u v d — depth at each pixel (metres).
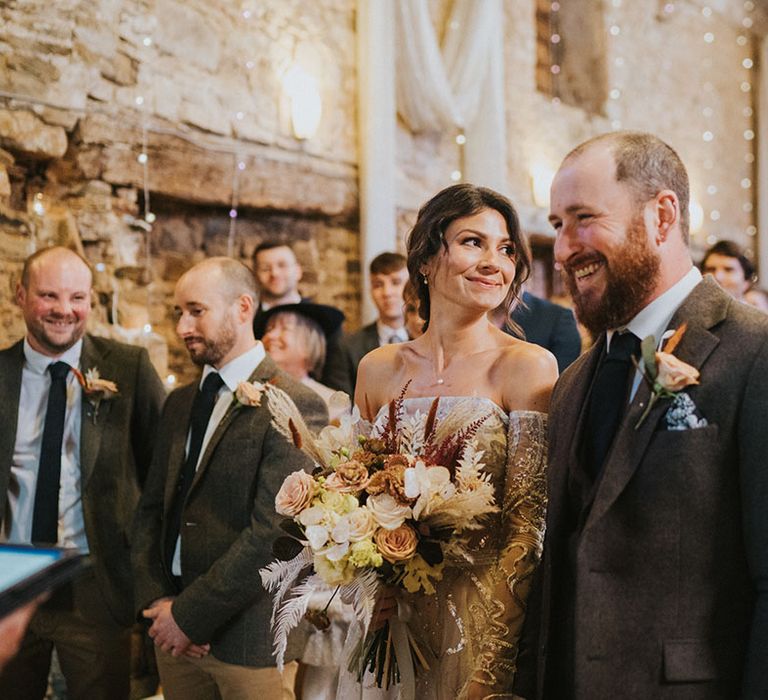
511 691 1.56
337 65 4.89
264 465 2.18
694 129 8.41
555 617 1.46
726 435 1.29
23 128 3.30
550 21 7.17
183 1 3.98
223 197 4.23
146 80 3.81
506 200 1.79
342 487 1.58
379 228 4.98
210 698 2.33
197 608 2.10
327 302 4.89
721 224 8.73
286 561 1.69
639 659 1.30
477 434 1.66
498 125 5.75
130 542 2.42
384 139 4.98
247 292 2.36
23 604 0.92
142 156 3.78
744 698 1.22
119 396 2.60
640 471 1.33
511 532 1.63
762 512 1.24
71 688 2.40
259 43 4.41
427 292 1.89
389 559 1.50
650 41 7.88
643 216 1.38
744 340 1.32
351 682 1.81
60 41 3.41
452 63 5.57
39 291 2.44
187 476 2.29
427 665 1.64
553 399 1.62
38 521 2.42
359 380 1.95
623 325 1.45
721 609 1.29
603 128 7.23
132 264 3.72
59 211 3.51
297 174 4.61
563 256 1.42
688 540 1.29
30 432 2.48
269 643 2.18
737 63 9.16
